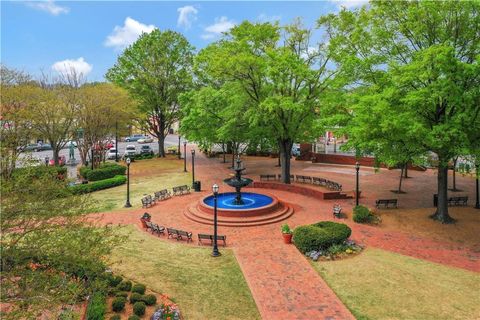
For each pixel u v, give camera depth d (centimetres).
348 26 2291
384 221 1952
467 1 1584
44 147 5841
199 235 1614
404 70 1619
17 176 963
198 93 3509
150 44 4422
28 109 2678
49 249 860
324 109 2350
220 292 1178
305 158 4666
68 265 940
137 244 1627
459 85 1620
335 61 2470
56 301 786
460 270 1336
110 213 2175
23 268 841
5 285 762
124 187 3045
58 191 976
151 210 2250
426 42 1828
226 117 3003
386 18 1922
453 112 1720
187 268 1365
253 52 2691
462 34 1750
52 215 905
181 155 5359
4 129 1902
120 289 1155
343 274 1304
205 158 4984
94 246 936
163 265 1391
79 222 1010
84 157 3484
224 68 2562
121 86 4403
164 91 4656
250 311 1066
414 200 2469
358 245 1567
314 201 2459
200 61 3269
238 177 2189
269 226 1902
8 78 2986
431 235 1725
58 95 3238
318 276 1289
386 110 1639
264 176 3206
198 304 1104
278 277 1285
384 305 1090
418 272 1316
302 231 1557
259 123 2864
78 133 3447
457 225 1861
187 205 2341
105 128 3638
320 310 1066
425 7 1678
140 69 4503
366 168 3969
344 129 2014
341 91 2344
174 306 1079
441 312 1049
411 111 1670
